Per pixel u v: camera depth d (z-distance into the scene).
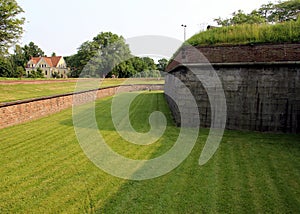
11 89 19.38
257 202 4.02
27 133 8.63
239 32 10.02
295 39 8.74
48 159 6.13
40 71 45.75
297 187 4.51
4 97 16.00
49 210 3.86
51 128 9.45
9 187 4.64
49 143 7.49
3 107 9.12
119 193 4.38
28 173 5.28
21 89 20.09
